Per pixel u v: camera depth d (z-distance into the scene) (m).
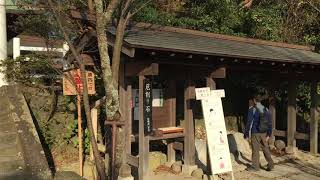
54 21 6.82
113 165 5.36
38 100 7.21
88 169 6.61
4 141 5.81
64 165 6.71
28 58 7.62
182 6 11.66
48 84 7.53
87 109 5.14
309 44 13.65
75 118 7.31
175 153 7.64
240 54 6.56
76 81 6.24
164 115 7.30
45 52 8.35
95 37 5.90
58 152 6.99
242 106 10.88
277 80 9.70
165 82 7.36
